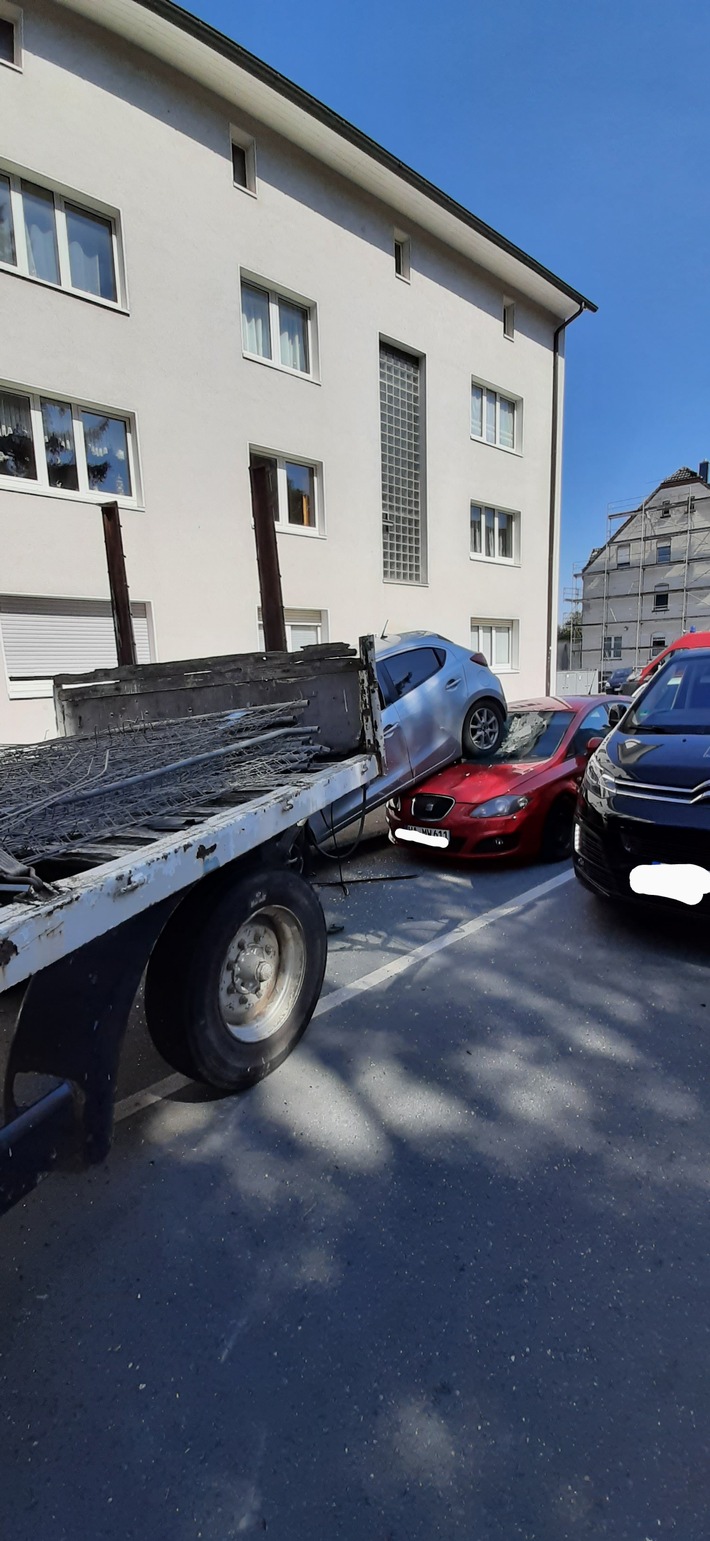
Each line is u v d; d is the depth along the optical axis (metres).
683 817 3.55
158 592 10.70
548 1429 1.52
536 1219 2.09
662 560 44.47
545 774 5.71
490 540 17.70
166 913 2.29
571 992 3.47
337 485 13.23
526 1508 1.37
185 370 10.71
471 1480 1.43
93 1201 2.25
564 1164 2.31
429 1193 2.22
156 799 2.73
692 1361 1.65
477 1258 1.97
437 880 5.40
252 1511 1.39
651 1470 1.43
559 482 19.14
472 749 6.55
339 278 12.85
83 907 1.88
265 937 2.94
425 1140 2.46
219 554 11.39
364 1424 1.54
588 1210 2.12
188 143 10.42
